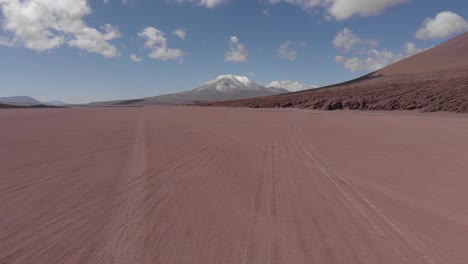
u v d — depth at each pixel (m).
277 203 5.61
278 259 3.73
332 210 5.28
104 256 3.79
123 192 6.21
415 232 4.45
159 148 11.23
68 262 3.66
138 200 5.75
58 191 6.27
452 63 98.12
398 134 14.89
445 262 3.67
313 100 56.38
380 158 9.45
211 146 11.70
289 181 7.03
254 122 22.42
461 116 28.42
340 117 27.50
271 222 4.79
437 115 30.30
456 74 65.75
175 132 16.12
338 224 4.72
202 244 4.09
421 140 12.84
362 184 6.78
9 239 4.24
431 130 16.30
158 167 8.33
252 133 15.74
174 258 3.74
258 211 5.23
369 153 10.27
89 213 5.11
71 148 11.21
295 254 3.85
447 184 6.71
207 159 9.38
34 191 6.26
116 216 5.00
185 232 4.43
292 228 4.58
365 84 82.75
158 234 4.36
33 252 3.89
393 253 3.87
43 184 6.75
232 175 7.54
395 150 10.73
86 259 3.72
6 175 7.49
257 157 9.70
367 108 41.91
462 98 35.75
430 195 6.03
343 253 3.88
